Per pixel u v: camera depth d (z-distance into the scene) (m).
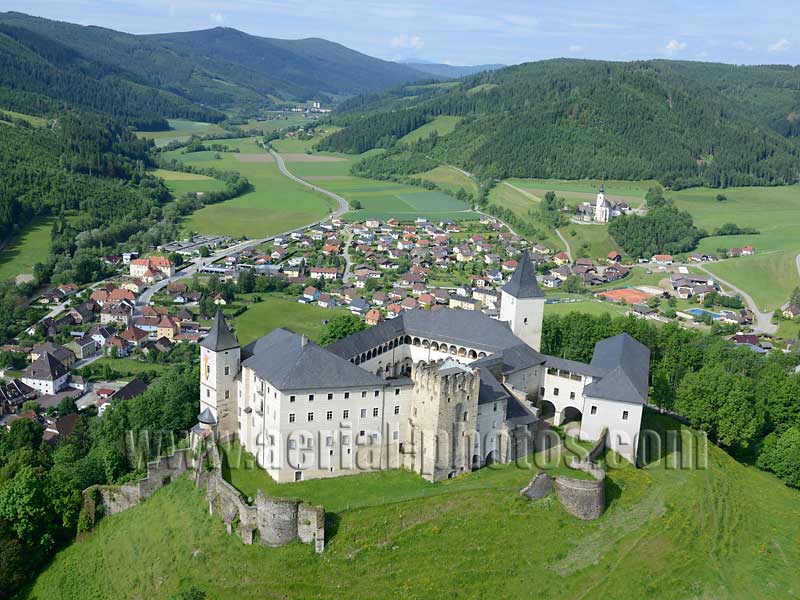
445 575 115.56
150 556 127.75
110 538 137.12
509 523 125.12
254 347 155.75
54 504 140.38
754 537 135.38
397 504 126.69
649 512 132.75
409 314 190.38
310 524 118.88
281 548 119.06
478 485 133.88
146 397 174.25
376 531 121.38
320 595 112.25
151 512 138.38
